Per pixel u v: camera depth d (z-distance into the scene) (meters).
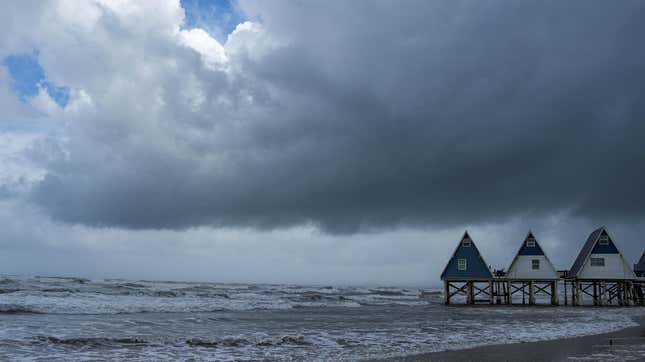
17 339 20.86
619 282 58.69
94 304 38.72
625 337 25.34
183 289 79.12
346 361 17.80
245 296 63.34
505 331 28.25
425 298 85.56
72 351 19.14
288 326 30.62
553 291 58.12
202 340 22.33
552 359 18.05
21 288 56.84
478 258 59.25
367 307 54.91
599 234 57.62
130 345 20.78
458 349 20.80
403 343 22.75
